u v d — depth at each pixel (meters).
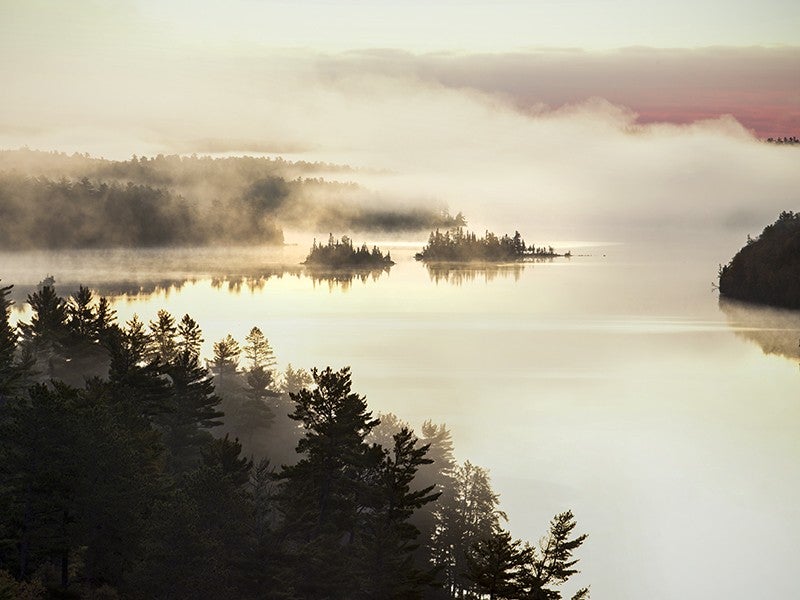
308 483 77.19
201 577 59.91
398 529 72.69
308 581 65.69
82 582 63.69
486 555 61.06
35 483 59.81
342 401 79.62
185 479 71.50
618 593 197.62
